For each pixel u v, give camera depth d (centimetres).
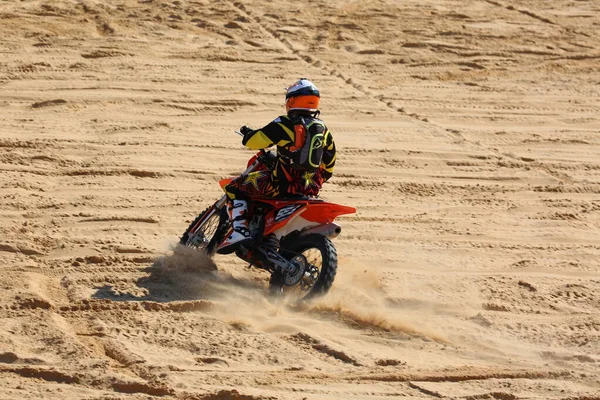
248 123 3778
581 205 3183
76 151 3241
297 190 2156
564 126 4219
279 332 1958
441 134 3909
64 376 1630
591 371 1853
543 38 5675
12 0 5212
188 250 2320
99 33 4866
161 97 3984
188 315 2006
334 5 5891
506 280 2423
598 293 2381
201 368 1723
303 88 2136
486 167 3534
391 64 4984
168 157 3266
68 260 2281
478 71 5016
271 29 5303
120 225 2591
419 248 2644
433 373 1784
